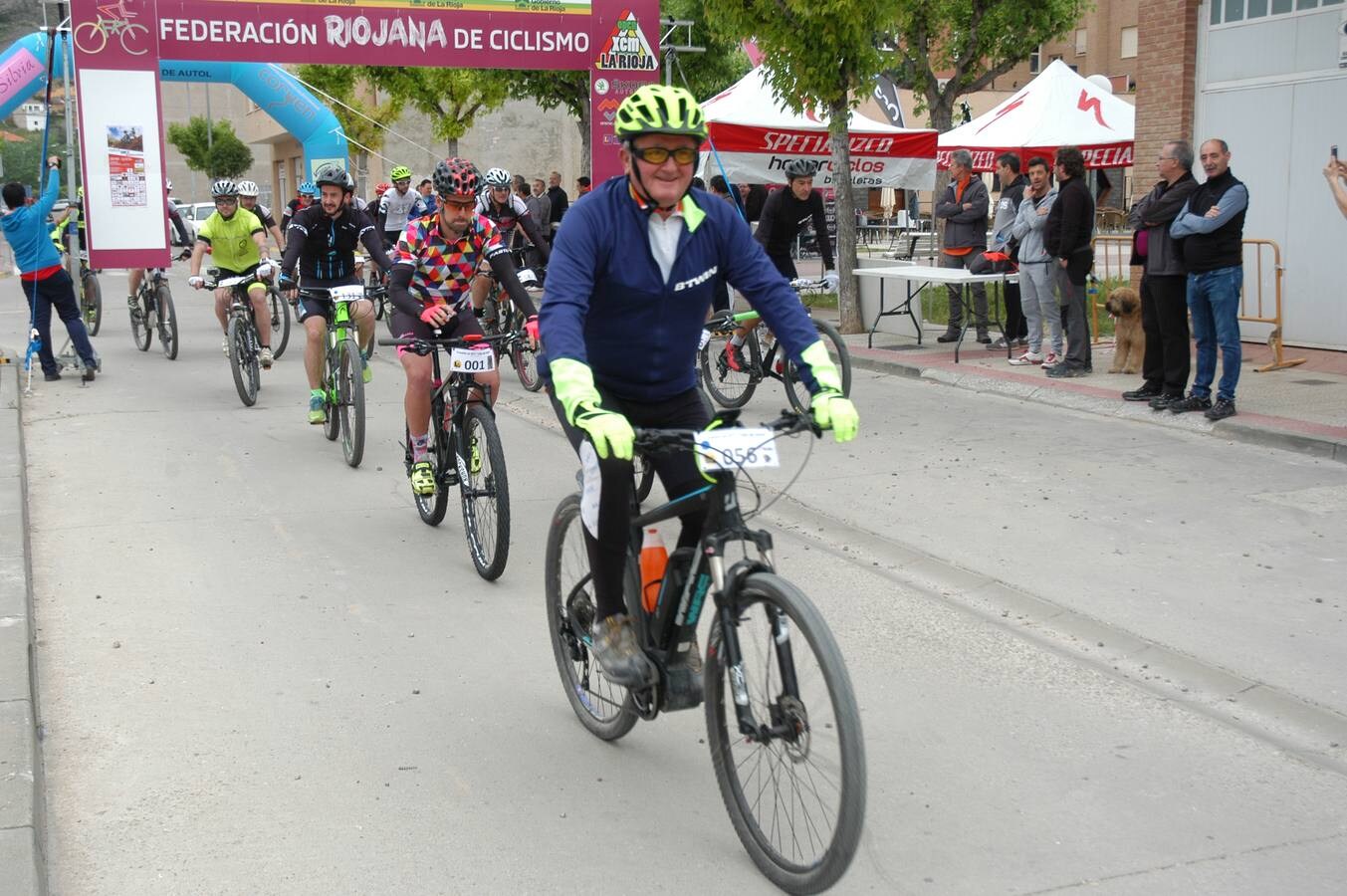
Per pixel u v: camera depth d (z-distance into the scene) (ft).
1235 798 11.49
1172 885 10.02
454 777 12.05
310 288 27.35
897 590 17.40
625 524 11.12
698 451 9.68
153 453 26.78
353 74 86.79
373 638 15.81
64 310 36.58
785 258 30.50
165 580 18.12
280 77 59.67
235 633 15.97
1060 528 20.01
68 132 44.52
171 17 39.55
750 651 10.03
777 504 21.91
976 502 21.68
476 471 18.34
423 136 104.83
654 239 10.69
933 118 76.54
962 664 14.75
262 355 32.89
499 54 42.65
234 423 30.32
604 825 11.10
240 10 39.93
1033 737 12.80
